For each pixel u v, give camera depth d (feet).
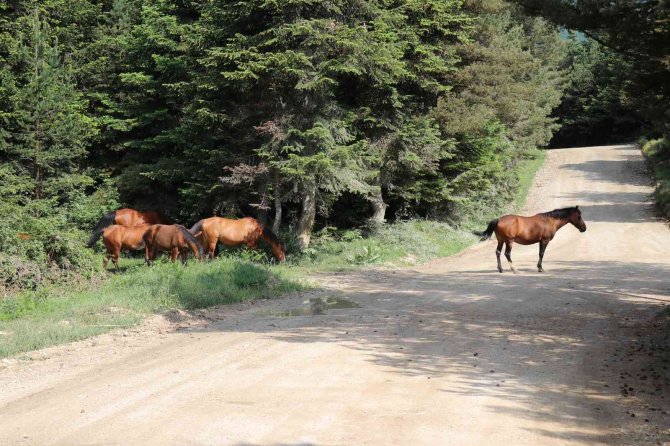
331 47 76.48
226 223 67.36
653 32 34.96
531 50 201.67
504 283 57.47
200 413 21.21
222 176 82.38
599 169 181.16
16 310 42.52
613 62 139.23
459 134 99.30
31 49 89.04
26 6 96.12
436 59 89.10
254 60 75.51
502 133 123.85
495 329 36.83
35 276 50.29
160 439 18.78
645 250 87.20
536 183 167.94
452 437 19.10
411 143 89.66
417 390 24.08
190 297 46.85
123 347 32.94
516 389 24.47
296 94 77.30
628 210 128.47
